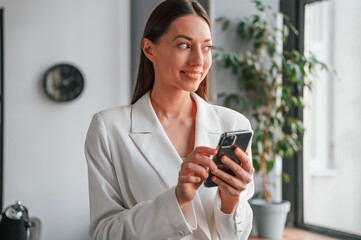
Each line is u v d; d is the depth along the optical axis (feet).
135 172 3.34
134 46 11.96
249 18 9.57
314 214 9.70
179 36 3.02
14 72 11.42
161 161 3.36
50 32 11.66
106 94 12.10
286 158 10.15
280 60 9.92
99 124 3.48
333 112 9.30
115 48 12.17
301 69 8.83
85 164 11.93
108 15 12.11
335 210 9.20
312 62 9.00
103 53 12.08
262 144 9.14
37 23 11.57
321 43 9.55
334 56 9.28
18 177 11.41
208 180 2.91
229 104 9.23
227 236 3.21
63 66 11.62
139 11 11.39
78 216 11.82
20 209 6.15
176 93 3.49
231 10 9.41
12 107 11.41
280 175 9.76
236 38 9.49
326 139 9.43
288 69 8.87
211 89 9.20
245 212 3.31
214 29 9.25
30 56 11.52
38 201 11.53
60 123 11.73
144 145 3.41
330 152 9.33
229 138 2.76
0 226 6.04
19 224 6.06
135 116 3.56
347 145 8.97
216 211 3.19
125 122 3.53
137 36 11.62
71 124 11.80
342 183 9.06
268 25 9.73
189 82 3.09
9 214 6.05
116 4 12.17
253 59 9.43
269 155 9.28
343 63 9.08
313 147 9.72
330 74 9.37
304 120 9.91
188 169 2.78
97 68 12.03
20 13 11.43
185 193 2.83
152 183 3.29
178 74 3.09
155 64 3.43
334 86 9.29
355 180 8.79
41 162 11.58
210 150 2.77
